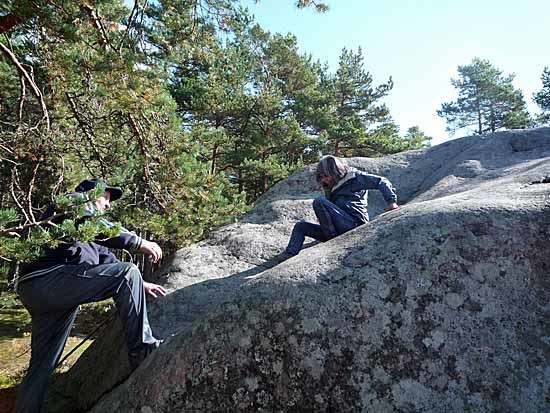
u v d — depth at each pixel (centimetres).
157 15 605
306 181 657
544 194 242
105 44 504
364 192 390
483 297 198
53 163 657
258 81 1845
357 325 196
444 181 474
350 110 2162
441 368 182
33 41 548
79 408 312
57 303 248
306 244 450
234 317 210
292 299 207
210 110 1608
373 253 222
